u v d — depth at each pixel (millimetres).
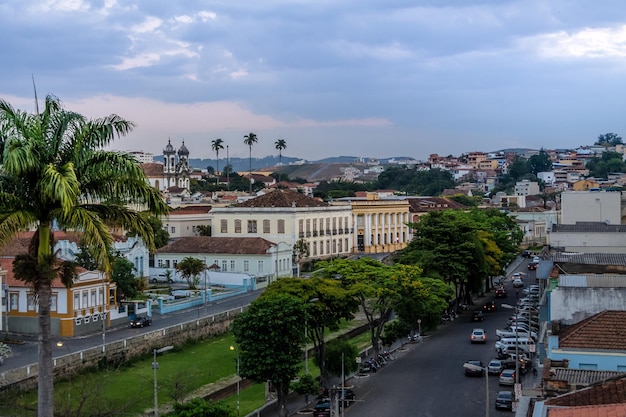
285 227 169750
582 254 79375
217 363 90812
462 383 78312
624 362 46406
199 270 135125
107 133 29578
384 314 96062
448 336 104438
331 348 80938
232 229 174375
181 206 199875
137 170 29281
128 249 132625
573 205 122312
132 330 98562
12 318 94438
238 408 70250
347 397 72625
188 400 71875
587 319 51594
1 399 64750
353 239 195625
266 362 68188
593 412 28016
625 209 127438
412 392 75438
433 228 120812
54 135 28844
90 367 80375
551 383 37625
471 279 125625
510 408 67188
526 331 96625
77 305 95188
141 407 70625
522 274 169625
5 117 28125
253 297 131375
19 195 28406
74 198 27531
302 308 71000
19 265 28859
